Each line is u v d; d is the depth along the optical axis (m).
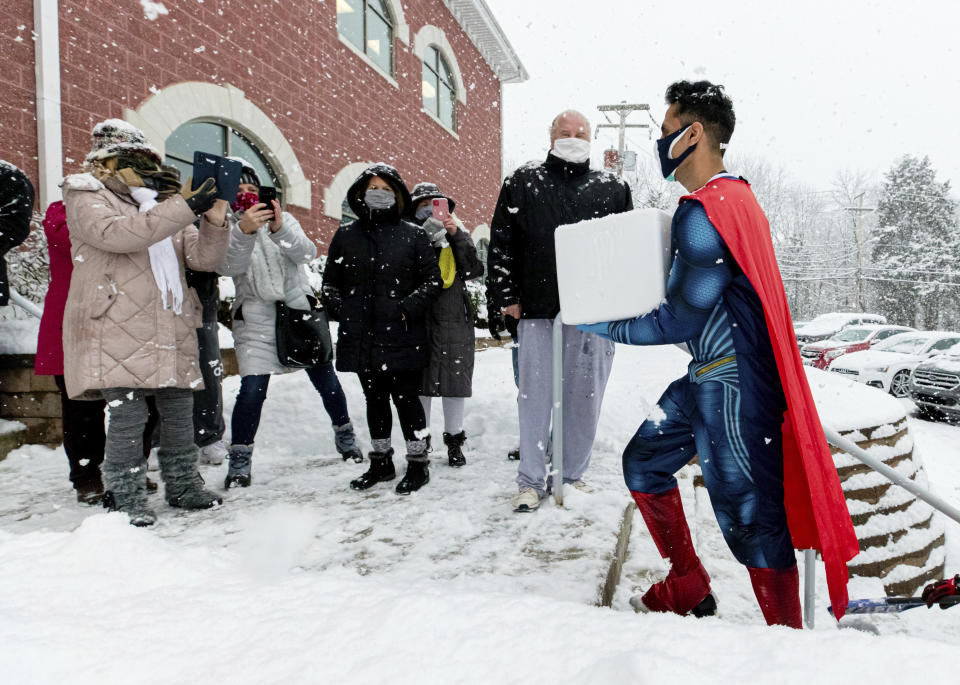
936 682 0.91
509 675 1.04
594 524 2.39
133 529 1.72
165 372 2.41
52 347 2.87
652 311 1.59
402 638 1.17
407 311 2.86
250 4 7.95
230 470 3.13
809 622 1.84
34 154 5.37
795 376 1.40
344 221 10.35
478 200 16.41
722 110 1.61
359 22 10.87
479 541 2.23
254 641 1.19
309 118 9.20
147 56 6.43
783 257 47.88
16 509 2.77
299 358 3.26
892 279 41.56
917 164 43.53
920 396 10.27
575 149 2.73
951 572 3.55
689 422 1.62
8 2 5.17
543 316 2.66
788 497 1.42
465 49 15.44
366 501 2.79
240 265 2.98
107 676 1.07
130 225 2.23
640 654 0.97
